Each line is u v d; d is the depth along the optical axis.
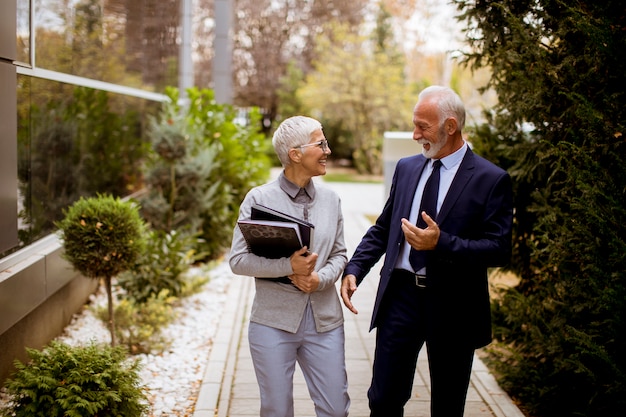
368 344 4.94
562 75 3.48
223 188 8.00
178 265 5.82
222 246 8.02
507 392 4.05
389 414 2.96
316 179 18.42
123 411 3.12
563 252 3.34
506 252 2.72
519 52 3.79
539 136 4.02
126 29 7.59
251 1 28.67
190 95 8.53
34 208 4.80
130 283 5.53
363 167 20.33
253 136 9.38
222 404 3.78
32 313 4.35
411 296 2.88
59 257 4.77
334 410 2.70
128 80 7.77
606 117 3.10
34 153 4.81
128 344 4.68
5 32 3.63
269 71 28.81
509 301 4.21
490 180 2.77
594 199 2.91
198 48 28.30
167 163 7.26
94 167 6.40
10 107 3.73
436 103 2.77
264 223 2.49
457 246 2.64
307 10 29.36
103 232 4.19
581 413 3.25
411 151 9.14
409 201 2.92
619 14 3.24
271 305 2.69
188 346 4.87
